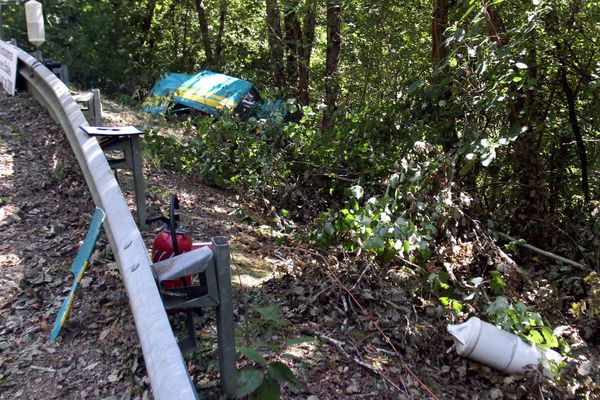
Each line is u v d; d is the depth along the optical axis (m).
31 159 6.93
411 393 3.68
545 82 7.75
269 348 3.66
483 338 3.96
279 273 5.05
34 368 3.46
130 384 3.30
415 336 4.12
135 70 16.80
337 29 15.22
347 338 4.12
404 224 4.75
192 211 6.50
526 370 3.91
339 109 8.24
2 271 4.47
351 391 3.54
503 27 7.23
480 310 4.77
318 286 4.66
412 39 12.00
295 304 4.48
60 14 15.71
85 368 3.46
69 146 7.21
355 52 13.41
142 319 2.74
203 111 13.31
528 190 7.45
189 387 2.23
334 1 12.16
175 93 13.88
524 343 4.08
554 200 8.20
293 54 16.97
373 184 7.45
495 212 7.58
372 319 4.33
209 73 14.97
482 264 5.76
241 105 13.76
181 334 3.78
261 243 5.92
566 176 8.45
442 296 4.91
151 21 21.27
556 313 5.25
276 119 8.30
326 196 7.92
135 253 3.20
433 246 5.43
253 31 23.92
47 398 3.21
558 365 4.03
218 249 2.94
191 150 8.17
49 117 8.44
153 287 2.82
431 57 9.95
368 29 12.34
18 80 10.05
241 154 7.91
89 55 15.58
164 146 8.18
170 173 7.89
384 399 3.54
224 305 3.00
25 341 3.70
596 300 4.89
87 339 3.74
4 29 14.71
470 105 6.80
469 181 8.03
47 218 5.46
